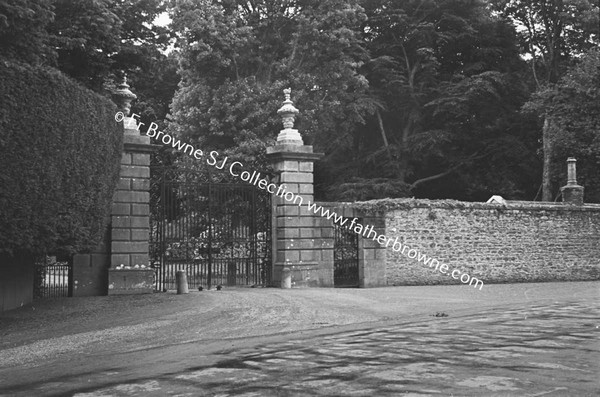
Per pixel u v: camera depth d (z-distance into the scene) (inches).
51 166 532.1
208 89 1295.5
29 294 665.0
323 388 297.9
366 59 1599.4
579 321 545.3
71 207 566.3
